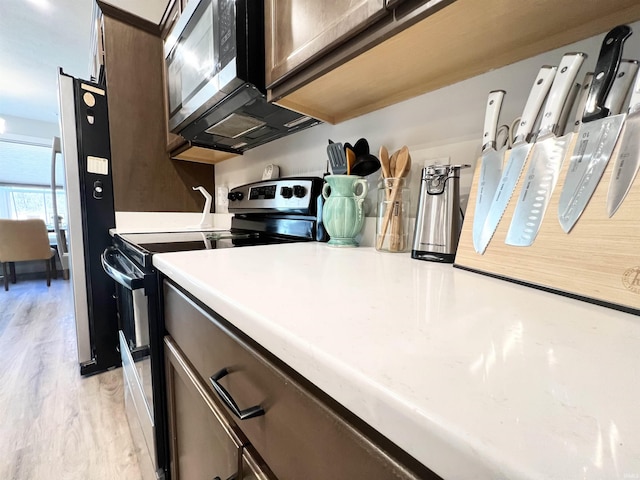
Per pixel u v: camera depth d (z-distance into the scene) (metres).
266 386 0.37
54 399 1.43
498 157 0.57
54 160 2.07
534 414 0.19
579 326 0.32
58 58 2.71
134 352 1.01
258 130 1.25
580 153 0.44
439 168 0.69
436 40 0.60
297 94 0.87
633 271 0.37
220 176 1.96
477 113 0.74
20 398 1.43
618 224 0.39
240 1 0.84
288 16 0.77
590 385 0.22
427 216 0.71
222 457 0.49
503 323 0.33
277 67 0.82
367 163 0.91
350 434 0.26
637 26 0.51
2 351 1.92
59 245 2.16
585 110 0.45
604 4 0.48
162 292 0.77
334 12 0.64
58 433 1.22
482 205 0.58
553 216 0.46
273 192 1.19
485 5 0.49
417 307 0.38
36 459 1.09
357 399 0.23
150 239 1.16
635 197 0.38
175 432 0.74
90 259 1.59
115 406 1.39
